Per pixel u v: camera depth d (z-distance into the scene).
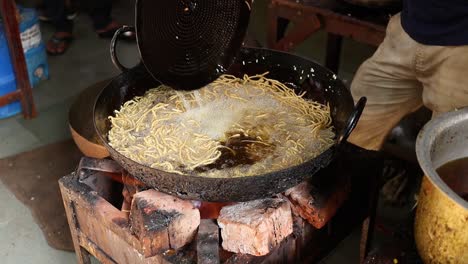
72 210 1.79
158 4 1.36
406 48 2.00
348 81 3.79
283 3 2.66
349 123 1.40
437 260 1.16
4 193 2.65
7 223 2.46
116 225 1.58
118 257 1.72
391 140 2.58
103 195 1.82
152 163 1.57
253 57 1.96
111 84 1.73
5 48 3.12
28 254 2.31
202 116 1.81
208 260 1.45
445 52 1.85
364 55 4.14
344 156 1.82
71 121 2.49
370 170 1.83
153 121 1.77
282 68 1.94
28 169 2.82
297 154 1.60
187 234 1.54
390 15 2.47
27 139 3.09
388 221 2.46
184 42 1.51
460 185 1.32
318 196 1.62
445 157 1.30
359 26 2.44
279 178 1.33
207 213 1.64
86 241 1.85
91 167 1.74
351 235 2.40
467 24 1.75
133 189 1.73
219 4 1.55
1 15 3.04
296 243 1.67
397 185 2.56
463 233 1.08
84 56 4.05
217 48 1.64
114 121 1.72
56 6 3.95
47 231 2.42
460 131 1.28
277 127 1.75
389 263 1.34
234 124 1.76
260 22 4.57
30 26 3.45
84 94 2.68
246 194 1.36
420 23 1.88
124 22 4.53
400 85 2.15
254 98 1.91
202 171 1.53
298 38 2.73
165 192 1.42
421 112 2.69
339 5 2.58
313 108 1.82
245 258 1.50
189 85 1.59
